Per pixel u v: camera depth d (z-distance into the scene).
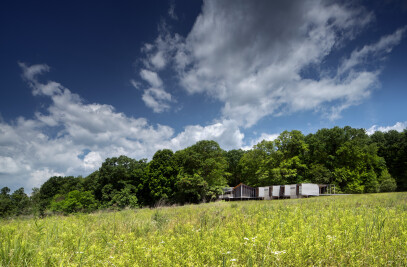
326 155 62.75
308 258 4.32
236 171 82.12
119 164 57.81
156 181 54.38
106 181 56.50
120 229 7.89
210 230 6.74
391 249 4.62
